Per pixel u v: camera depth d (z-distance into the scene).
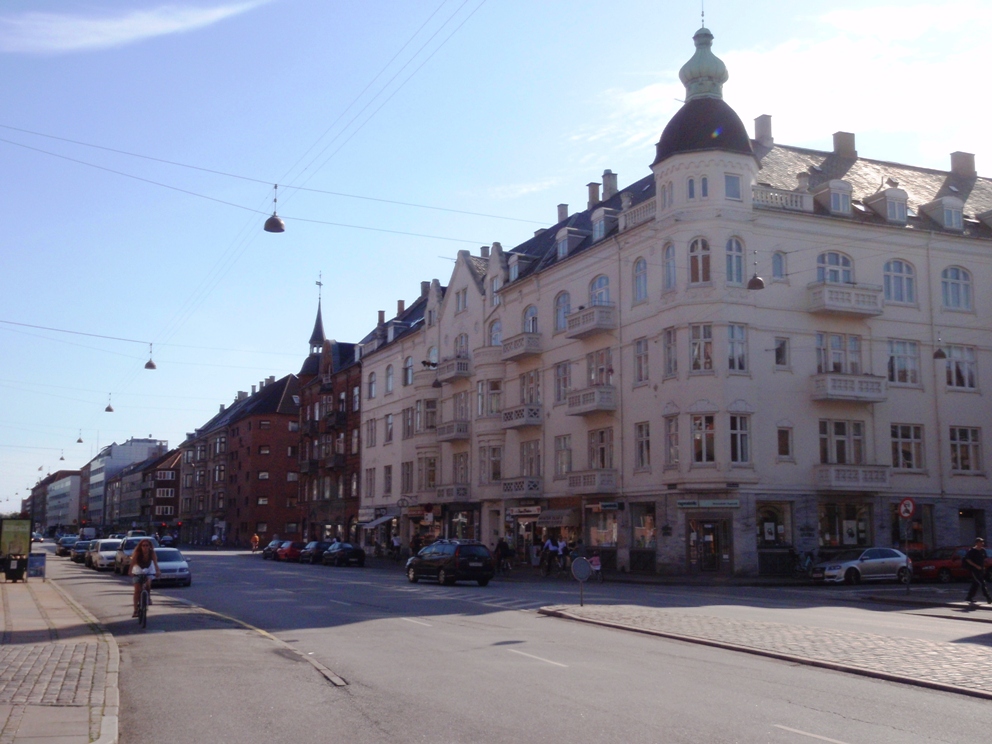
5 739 8.09
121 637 16.16
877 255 40.19
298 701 10.19
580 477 41.62
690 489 36.28
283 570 44.59
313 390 83.12
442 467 56.19
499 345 50.75
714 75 38.81
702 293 36.88
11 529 34.69
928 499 39.78
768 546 36.66
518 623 18.42
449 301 57.62
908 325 40.50
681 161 37.72
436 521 56.69
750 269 37.41
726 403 36.22
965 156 49.56
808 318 38.50
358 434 71.75
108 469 182.25
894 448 39.66
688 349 36.91
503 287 50.44
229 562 55.88
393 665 12.67
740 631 16.00
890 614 21.03
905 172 47.78
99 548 46.47
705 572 36.44
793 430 37.56
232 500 105.25
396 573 43.41
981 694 10.26
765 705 9.76
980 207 46.25
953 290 42.00
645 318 39.31
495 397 50.91
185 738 8.48
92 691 10.40
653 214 39.25
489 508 50.94
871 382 38.22
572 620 18.89
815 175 43.81
